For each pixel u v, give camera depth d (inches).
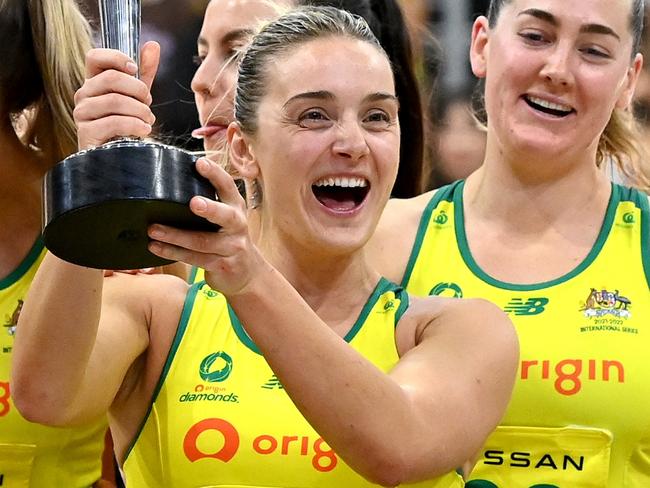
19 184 218.7
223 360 186.2
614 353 222.1
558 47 225.6
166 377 186.9
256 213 199.0
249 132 188.5
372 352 185.0
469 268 236.5
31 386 167.2
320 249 184.1
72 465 219.6
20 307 217.6
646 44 363.3
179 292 193.6
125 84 152.6
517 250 236.5
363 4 264.7
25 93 213.8
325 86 179.0
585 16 223.0
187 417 183.2
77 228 143.0
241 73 191.2
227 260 146.7
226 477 179.5
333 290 189.6
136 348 184.7
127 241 146.9
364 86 179.9
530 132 229.5
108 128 150.4
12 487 213.3
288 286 153.5
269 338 152.2
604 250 233.6
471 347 176.2
